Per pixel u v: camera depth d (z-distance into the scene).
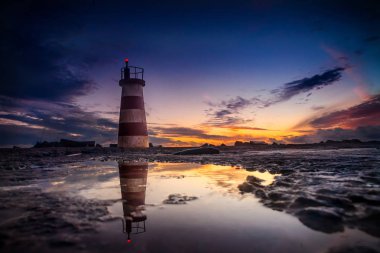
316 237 2.18
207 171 7.67
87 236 2.19
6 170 8.01
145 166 9.57
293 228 2.41
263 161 10.71
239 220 2.69
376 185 4.25
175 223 2.58
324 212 2.71
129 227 2.44
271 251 1.90
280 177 5.62
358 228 2.37
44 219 2.69
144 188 4.65
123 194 4.09
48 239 2.11
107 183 5.30
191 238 2.16
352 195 3.36
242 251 1.91
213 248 1.95
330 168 7.15
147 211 3.05
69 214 2.89
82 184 5.18
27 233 2.26
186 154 18.78
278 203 3.34
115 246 1.98
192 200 3.63
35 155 16.38
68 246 1.97
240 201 3.57
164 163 10.95
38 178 6.11
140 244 2.02
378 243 2.03
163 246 1.99
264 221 2.65
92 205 3.34
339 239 2.13
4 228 2.39
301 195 3.52
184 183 5.25
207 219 2.71
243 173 7.03
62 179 5.95
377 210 2.74
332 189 3.93
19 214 2.90
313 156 12.92
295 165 8.48
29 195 4.04
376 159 10.01
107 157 15.49
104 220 2.67
